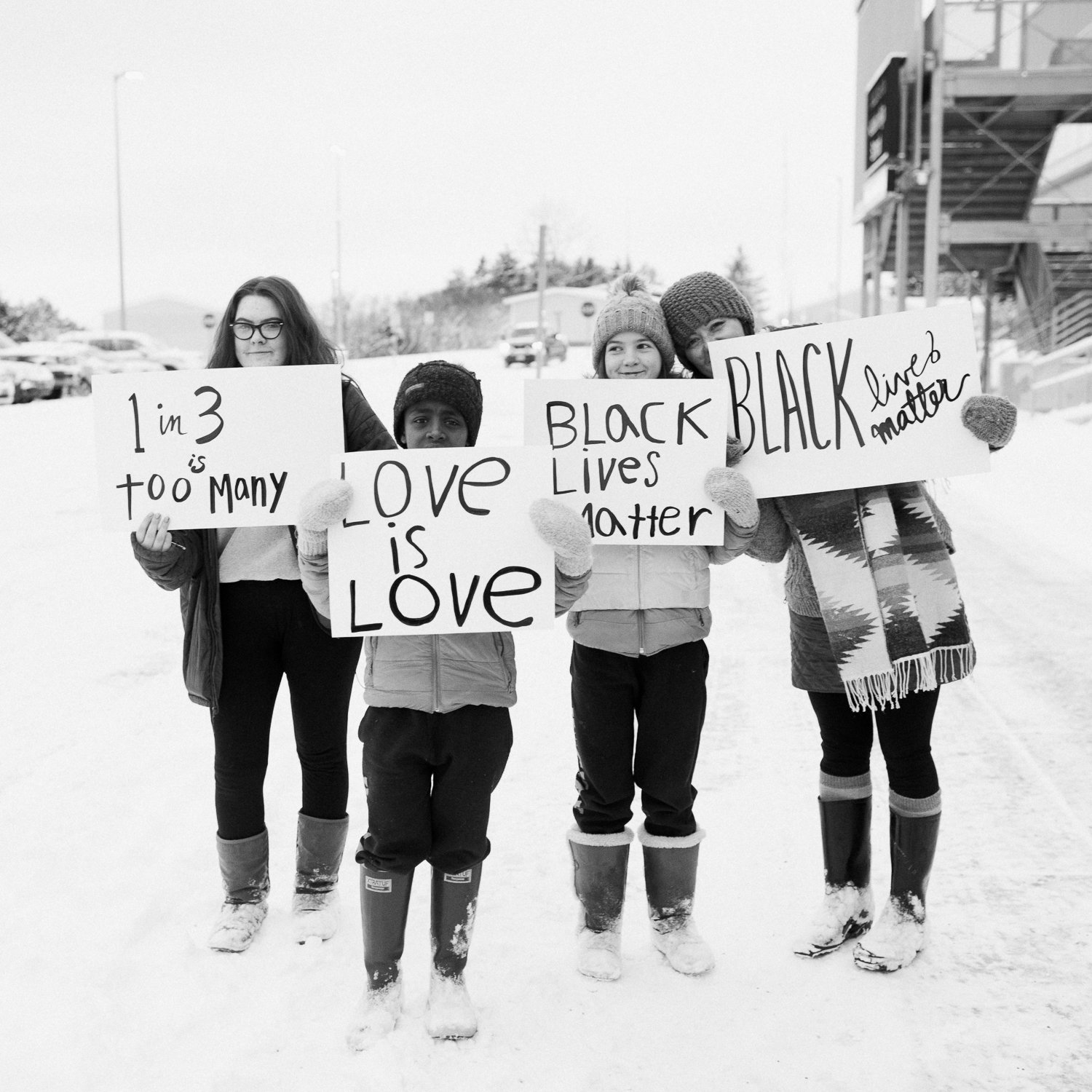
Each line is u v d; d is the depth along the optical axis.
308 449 3.16
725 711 5.37
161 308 65.50
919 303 26.08
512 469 2.85
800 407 3.18
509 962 3.17
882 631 3.07
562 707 5.54
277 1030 2.78
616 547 3.13
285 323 3.38
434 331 64.00
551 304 56.78
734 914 3.43
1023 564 8.75
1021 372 21.27
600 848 3.11
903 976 3.04
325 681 3.29
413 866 2.85
